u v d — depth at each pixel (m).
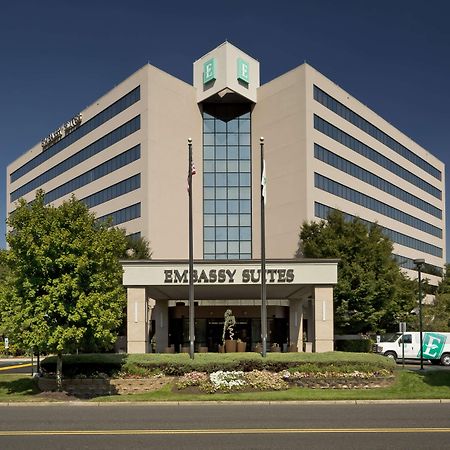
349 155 60.06
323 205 54.44
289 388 21.88
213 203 58.09
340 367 22.73
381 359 23.53
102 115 61.16
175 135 56.22
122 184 56.75
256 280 29.55
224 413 15.86
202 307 42.84
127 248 47.44
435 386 21.91
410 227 74.31
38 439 11.54
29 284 20.12
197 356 23.92
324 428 12.70
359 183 61.50
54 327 20.27
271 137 56.59
